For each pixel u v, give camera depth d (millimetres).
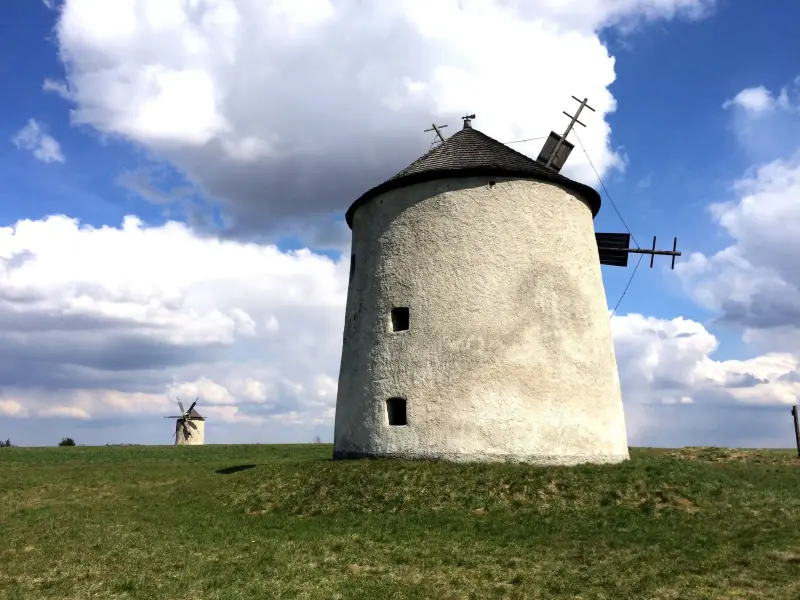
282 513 13664
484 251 16719
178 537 11719
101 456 27328
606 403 16906
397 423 17094
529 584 8828
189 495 15773
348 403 18016
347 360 18609
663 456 19828
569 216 17719
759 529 11461
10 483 18844
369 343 17656
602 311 18031
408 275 17266
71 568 9758
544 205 17328
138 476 20297
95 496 16750
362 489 14195
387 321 17359
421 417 16078
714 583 8789
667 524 11875
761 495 13656
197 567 9734
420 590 8609
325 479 15070
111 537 11758
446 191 17281
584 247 17953
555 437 15703
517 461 15359
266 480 15828
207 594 8500
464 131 19688
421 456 15852
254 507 14195
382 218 18297
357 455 17188
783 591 8438
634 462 16141
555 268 17000
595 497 13242
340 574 9344
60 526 12844
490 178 17203
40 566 9891
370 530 11898
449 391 15961
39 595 8508
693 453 20781
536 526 11844
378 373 17094
